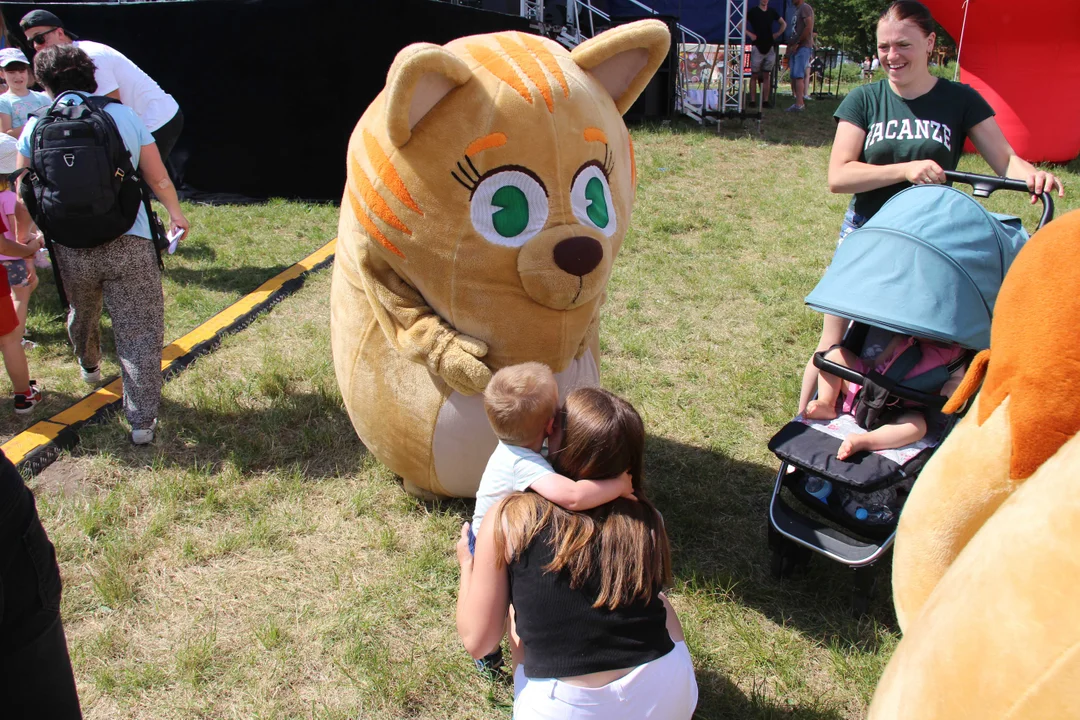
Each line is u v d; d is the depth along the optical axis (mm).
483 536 2227
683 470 4352
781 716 2865
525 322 3105
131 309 4324
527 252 2957
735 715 2881
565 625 2109
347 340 3553
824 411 3363
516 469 2322
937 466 1737
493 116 2854
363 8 8531
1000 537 1243
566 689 2096
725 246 7988
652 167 10961
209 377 5297
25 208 4449
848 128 3908
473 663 3096
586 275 3018
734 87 15469
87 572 3586
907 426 3133
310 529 3859
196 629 3281
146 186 4246
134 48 9008
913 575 1773
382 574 3576
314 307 6547
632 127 13383
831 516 3258
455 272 3004
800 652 3139
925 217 3076
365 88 8953
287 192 9469
